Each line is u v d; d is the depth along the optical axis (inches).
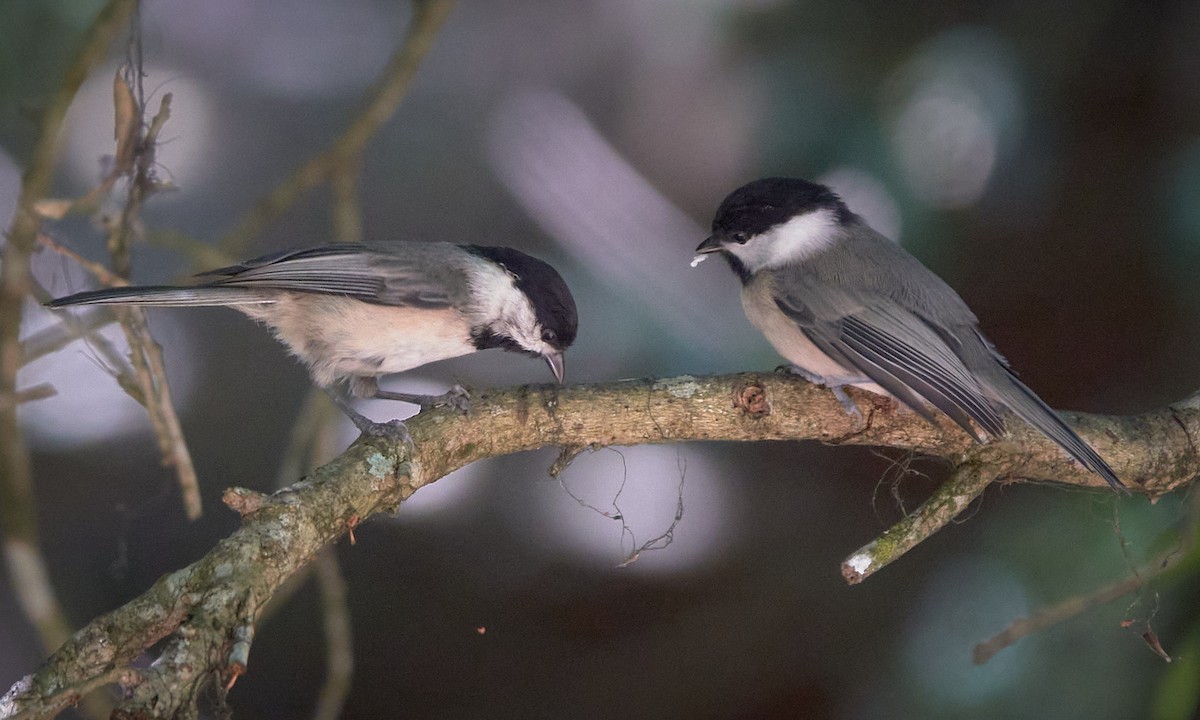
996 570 365.7
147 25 520.4
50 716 186.2
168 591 214.5
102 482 456.8
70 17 363.6
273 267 326.6
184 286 305.3
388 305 326.6
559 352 346.6
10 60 362.3
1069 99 396.2
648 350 424.5
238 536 227.3
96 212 306.2
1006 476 303.7
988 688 351.3
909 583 416.2
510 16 582.6
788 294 334.0
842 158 391.2
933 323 321.4
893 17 394.0
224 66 588.7
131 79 298.2
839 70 393.1
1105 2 387.2
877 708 383.6
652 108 513.7
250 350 500.4
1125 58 394.0
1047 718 345.7
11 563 300.5
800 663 418.6
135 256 510.3
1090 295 409.7
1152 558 283.9
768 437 297.7
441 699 420.8
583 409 284.8
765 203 348.5
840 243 343.6
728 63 473.1
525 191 530.9
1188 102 390.0
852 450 450.3
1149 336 407.8
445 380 475.8
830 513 444.8
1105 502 347.9
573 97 549.3
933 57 383.2
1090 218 404.2
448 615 438.6
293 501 238.4
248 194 553.0
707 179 497.7
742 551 441.1
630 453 458.0
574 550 446.3
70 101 294.8
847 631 417.7
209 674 203.0
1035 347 418.9
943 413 300.5
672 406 288.8
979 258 414.3
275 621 435.5
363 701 418.9
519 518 455.2
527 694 423.8
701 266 456.4
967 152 383.9
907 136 383.6
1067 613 289.3
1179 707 276.2
